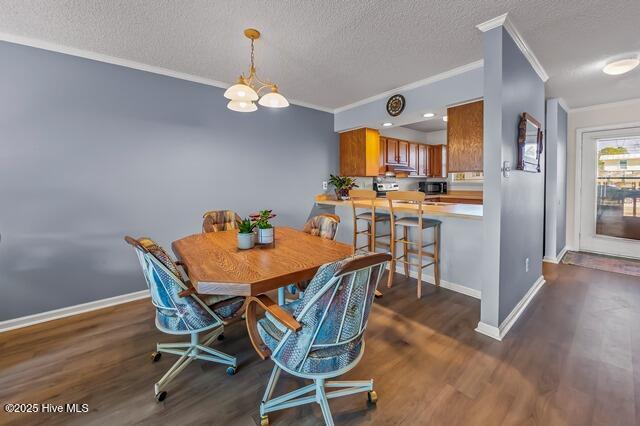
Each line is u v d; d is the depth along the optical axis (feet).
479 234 9.29
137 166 9.39
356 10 6.33
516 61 7.43
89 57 8.41
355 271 3.59
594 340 6.84
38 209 7.96
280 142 12.97
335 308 3.76
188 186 10.46
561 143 13.53
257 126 12.18
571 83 10.66
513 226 7.69
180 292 4.92
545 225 13.33
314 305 3.70
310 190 14.20
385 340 6.95
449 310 8.51
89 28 7.08
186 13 6.45
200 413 4.91
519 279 8.31
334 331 3.90
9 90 7.45
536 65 8.81
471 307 8.70
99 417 4.82
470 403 5.00
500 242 6.91
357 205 12.35
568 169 14.90
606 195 14.08
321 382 4.62
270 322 4.81
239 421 4.75
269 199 12.73
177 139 10.13
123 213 9.23
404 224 10.07
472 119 9.70
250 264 5.37
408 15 6.52
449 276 10.16
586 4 6.05
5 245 7.61
